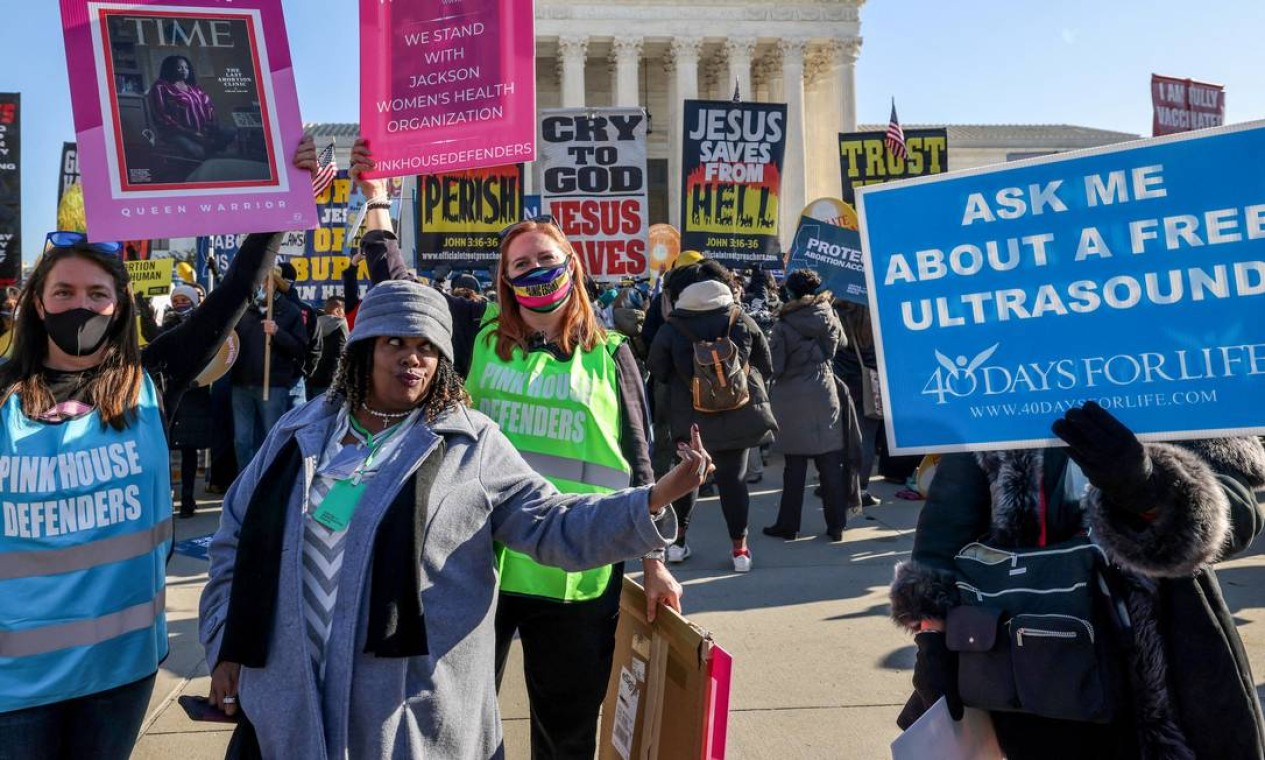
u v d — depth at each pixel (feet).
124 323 8.12
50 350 7.96
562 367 9.34
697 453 6.66
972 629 6.86
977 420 6.73
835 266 28.68
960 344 6.81
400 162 11.80
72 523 7.59
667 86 171.83
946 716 7.18
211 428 28.30
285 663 6.45
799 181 153.79
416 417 7.12
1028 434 6.60
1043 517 6.99
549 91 173.68
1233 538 6.64
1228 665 6.66
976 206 6.79
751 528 24.61
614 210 29.19
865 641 15.60
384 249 10.68
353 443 7.06
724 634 16.17
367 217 11.98
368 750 6.35
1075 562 6.79
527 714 13.00
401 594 6.41
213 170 9.00
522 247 9.25
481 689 6.98
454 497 6.86
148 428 8.12
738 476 20.21
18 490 7.42
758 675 14.21
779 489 30.53
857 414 27.53
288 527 6.70
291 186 9.18
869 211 7.08
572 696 9.15
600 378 9.45
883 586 18.84
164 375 8.61
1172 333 6.30
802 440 22.65
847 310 28.04
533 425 9.20
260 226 9.04
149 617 7.95
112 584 7.71
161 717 13.29
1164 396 6.30
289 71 9.30
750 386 19.92
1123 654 6.79
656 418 24.68
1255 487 7.04
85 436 7.74
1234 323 6.17
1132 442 5.92
